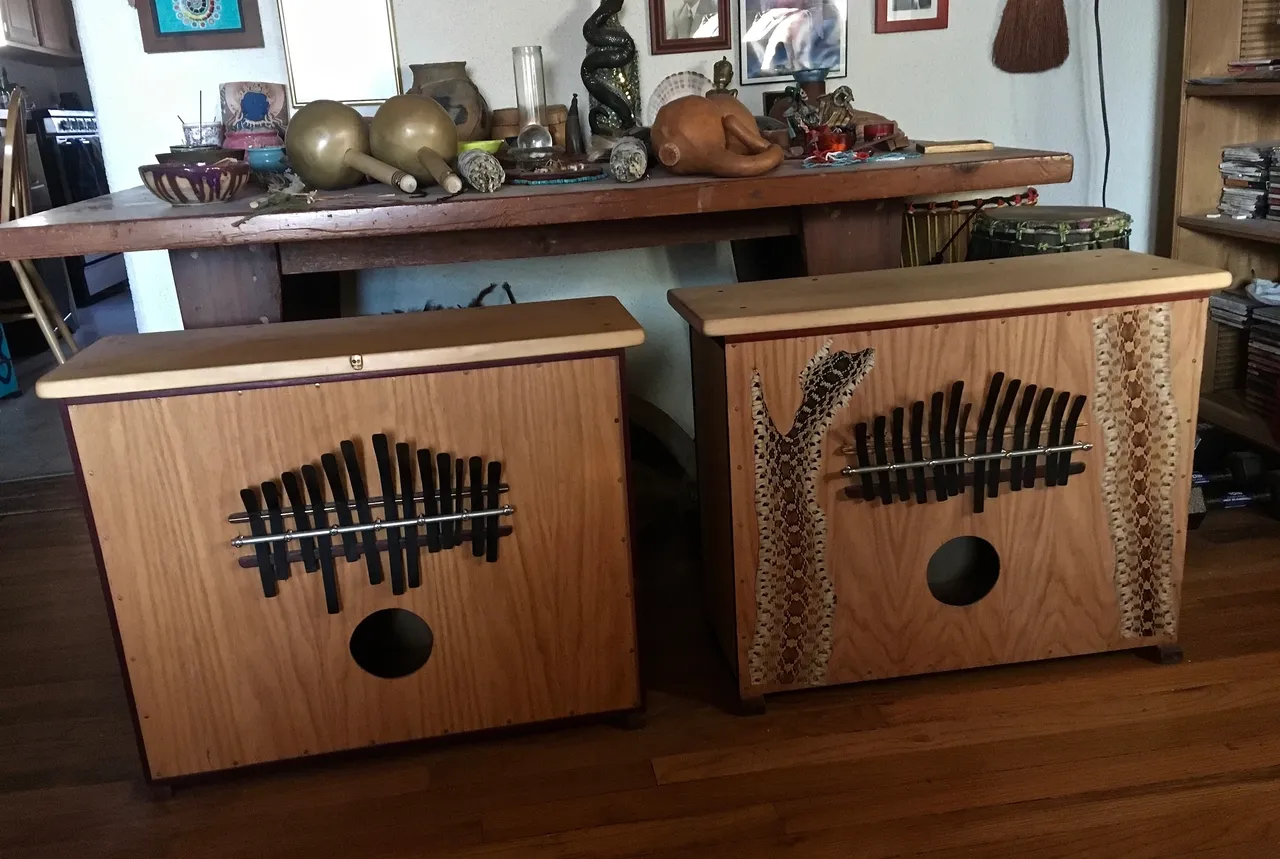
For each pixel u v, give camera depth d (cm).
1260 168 207
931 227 206
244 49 190
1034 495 144
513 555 135
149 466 124
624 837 124
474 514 131
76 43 517
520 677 140
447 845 125
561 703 143
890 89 212
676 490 209
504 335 129
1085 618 151
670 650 166
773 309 133
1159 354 141
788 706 149
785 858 119
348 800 134
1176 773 129
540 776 136
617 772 136
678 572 195
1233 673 150
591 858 121
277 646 133
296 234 140
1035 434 141
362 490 128
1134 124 224
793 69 206
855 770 134
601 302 149
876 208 163
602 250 167
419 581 133
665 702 152
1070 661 156
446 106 179
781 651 146
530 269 210
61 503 249
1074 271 146
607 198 146
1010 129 220
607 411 132
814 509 140
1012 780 130
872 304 132
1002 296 133
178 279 150
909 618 147
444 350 124
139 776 142
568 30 196
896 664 149
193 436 124
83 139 495
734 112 158
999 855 117
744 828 124
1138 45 218
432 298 208
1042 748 136
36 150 449
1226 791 125
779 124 181
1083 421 142
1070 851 117
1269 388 213
